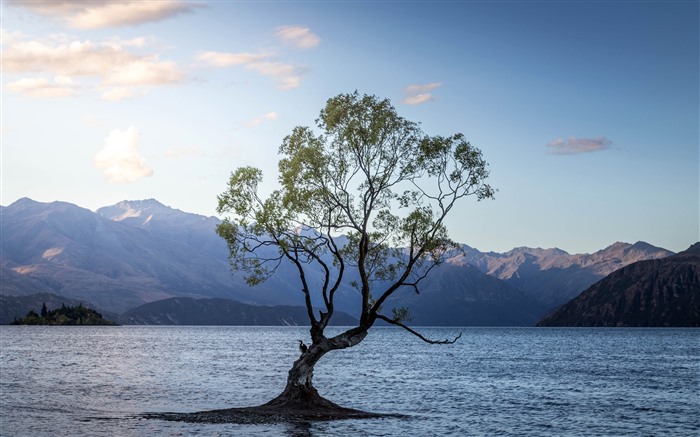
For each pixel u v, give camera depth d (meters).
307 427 52.06
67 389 82.88
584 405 74.44
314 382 100.94
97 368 122.25
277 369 124.94
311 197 54.03
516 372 123.00
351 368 131.75
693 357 177.25
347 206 55.12
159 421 54.47
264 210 53.09
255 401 72.69
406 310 54.69
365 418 57.94
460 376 113.31
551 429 57.47
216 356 170.25
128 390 83.06
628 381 105.12
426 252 55.06
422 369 129.62
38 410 61.69
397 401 76.88
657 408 72.19
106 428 51.00
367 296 55.16
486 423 60.03
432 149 54.78
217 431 49.88
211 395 78.75
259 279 53.78
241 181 54.09
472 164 55.25
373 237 55.34
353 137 54.66
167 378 102.62
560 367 137.25
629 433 56.03
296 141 56.38
